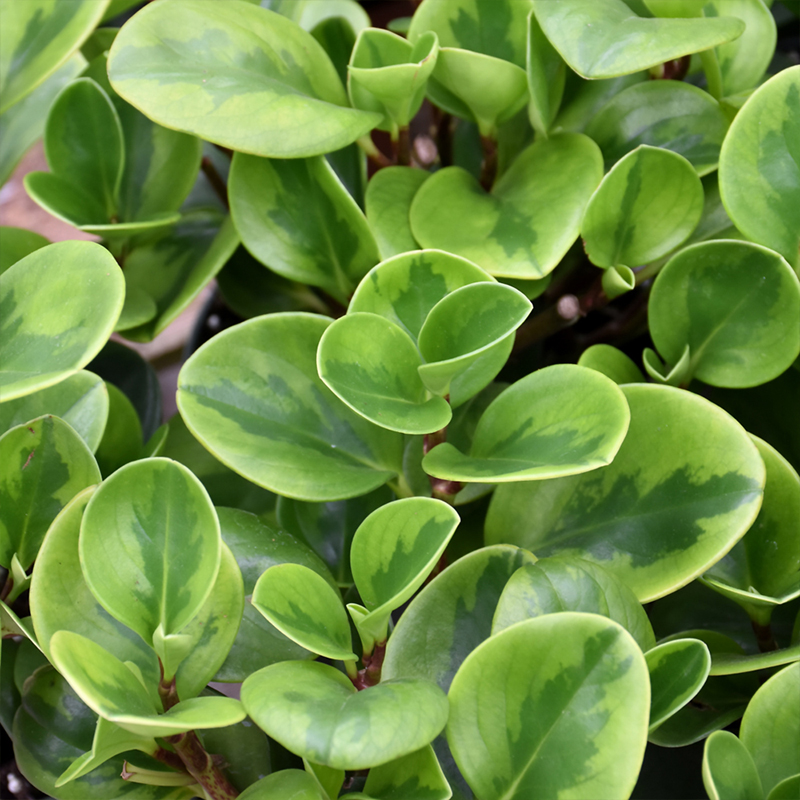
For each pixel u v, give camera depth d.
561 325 0.55
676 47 0.48
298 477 0.47
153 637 0.43
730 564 0.49
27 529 0.48
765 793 0.43
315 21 0.60
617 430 0.44
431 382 0.46
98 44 0.59
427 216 0.52
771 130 0.49
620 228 0.51
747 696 0.48
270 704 0.41
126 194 0.57
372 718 0.41
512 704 0.43
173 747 0.45
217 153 0.66
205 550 0.43
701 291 0.50
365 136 0.56
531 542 0.49
